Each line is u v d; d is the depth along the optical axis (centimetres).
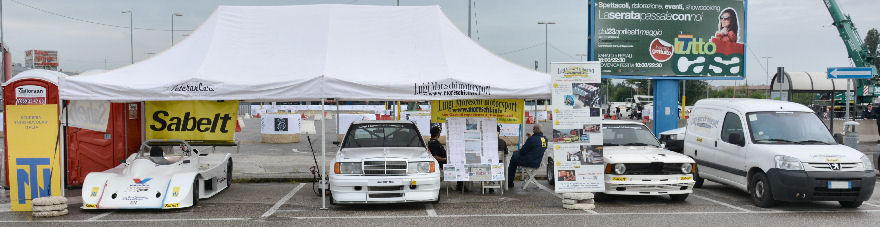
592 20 1695
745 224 834
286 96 939
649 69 1723
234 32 1066
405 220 857
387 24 1091
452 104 1111
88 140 1166
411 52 1034
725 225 826
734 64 1761
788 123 1034
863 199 926
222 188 1137
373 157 938
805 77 2322
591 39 1702
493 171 1070
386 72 978
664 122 1747
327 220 859
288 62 998
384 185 917
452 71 980
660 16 1722
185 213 909
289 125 2255
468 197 1071
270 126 2241
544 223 835
